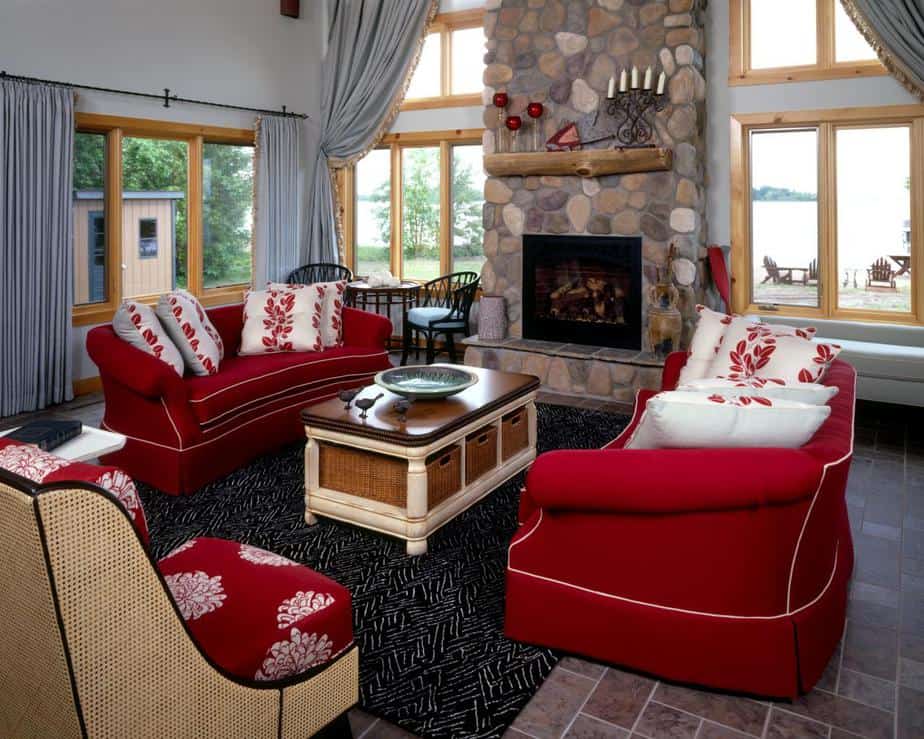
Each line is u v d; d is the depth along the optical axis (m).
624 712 2.23
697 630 2.29
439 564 3.16
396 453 3.18
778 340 3.25
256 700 1.68
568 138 5.97
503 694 2.31
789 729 2.14
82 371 6.00
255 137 7.21
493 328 6.43
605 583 2.39
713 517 2.20
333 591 1.94
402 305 7.62
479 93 7.29
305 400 4.83
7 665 1.52
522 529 2.57
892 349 5.17
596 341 6.17
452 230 7.70
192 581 1.94
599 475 2.23
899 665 2.46
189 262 6.96
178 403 3.87
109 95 5.99
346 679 1.95
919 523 3.58
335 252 7.93
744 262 6.14
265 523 3.56
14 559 1.34
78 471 1.38
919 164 5.50
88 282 6.15
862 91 5.57
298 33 7.64
